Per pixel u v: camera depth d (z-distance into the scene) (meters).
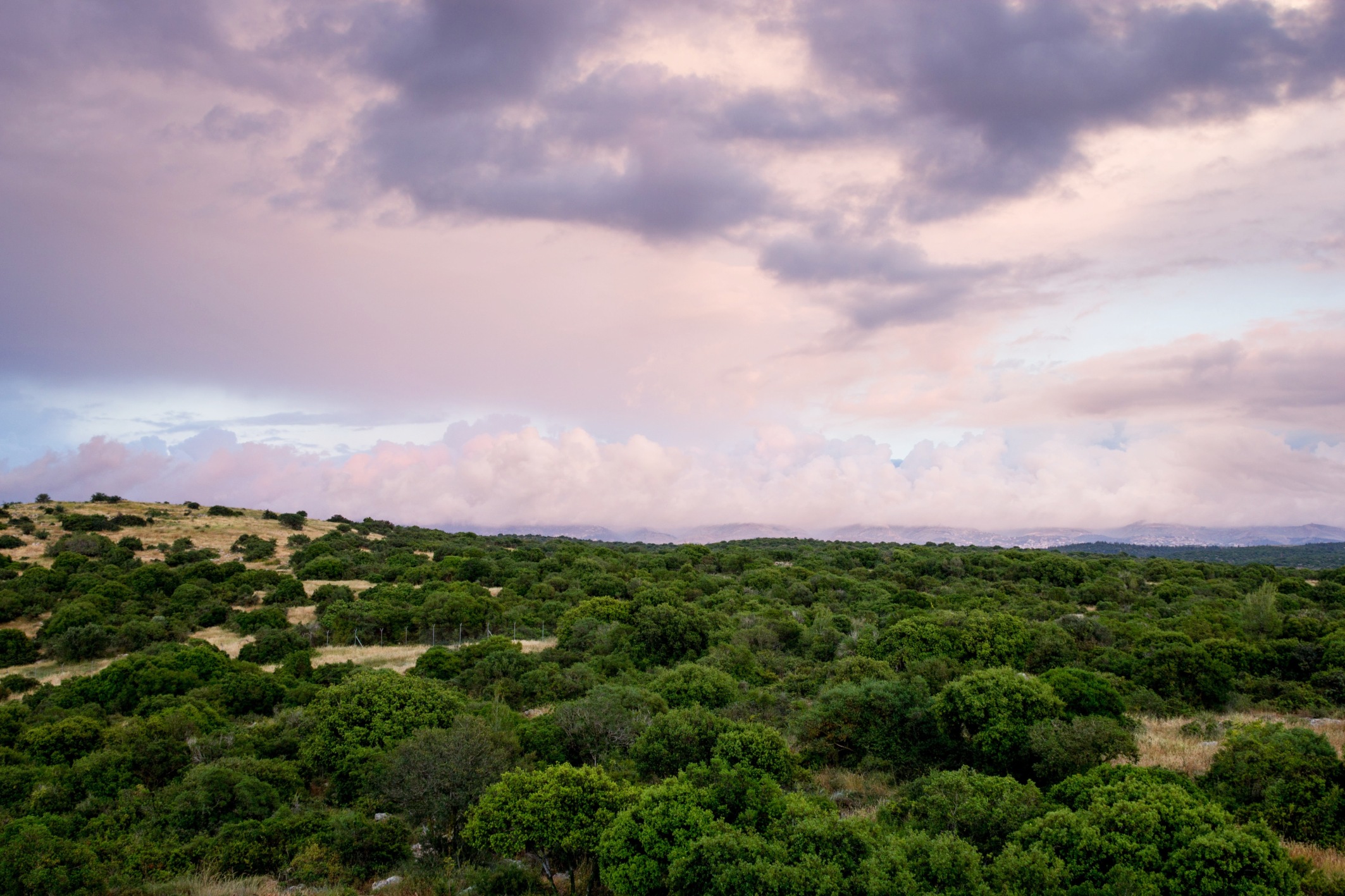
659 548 151.88
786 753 22.84
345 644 63.47
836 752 26.34
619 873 16.14
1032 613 60.38
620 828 16.56
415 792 20.44
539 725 26.80
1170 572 92.94
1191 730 28.19
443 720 28.33
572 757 26.17
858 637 47.66
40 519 102.50
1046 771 21.95
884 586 79.00
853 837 15.56
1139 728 28.19
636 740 24.58
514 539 140.62
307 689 41.22
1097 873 15.00
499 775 21.17
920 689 28.62
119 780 25.52
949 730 25.39
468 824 18.42
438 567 88.62
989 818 17.44
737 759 21.78
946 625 41.19
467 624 66.44
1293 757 19.17
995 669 26.11
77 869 16.80
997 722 23.66
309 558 95.94
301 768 26.91
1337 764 19.00
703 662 43.59
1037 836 16.20
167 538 99.69
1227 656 38.94
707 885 15.55
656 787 17.58
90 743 30.75
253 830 19.91
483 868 18.89
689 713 24.55
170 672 42.00
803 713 28.62
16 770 26.19
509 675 43.78
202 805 21.81
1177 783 18.34
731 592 73.62
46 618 66.62
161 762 26.77
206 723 32.62
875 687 27.25
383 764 23.61
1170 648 37.28
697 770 19.28
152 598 71.50
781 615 59.62
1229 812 18.41
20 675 50.81
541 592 77.38
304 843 19.52
